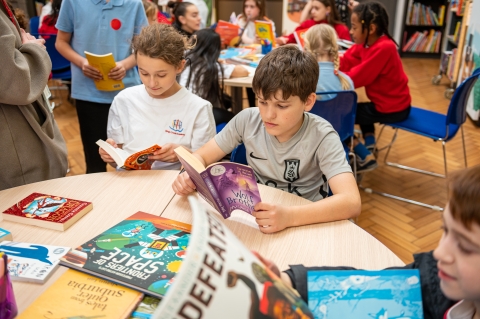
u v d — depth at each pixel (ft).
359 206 3.69
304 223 3.48
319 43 7.63
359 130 11.29
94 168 8.04
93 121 7.61
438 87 15.93
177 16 10.26
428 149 10.89
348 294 2.30
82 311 2.46
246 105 14.21
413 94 15.11
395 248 6.98
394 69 8.32
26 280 2.72
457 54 14.32
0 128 4.61
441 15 19.56
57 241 3.21
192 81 7.70
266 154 4.56
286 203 3.84
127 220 3.46
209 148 4.80
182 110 5.45
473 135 11.76
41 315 2.43
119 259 2.91
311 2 12.61
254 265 1.82
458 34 15.34
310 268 2.63
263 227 3.38
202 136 5.45
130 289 2.65
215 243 1.75
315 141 4.32
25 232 3.32
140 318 2.45
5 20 4.35
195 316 1.57
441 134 7.89
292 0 17.57
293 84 3.87
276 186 4.66
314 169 4.48
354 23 8.87
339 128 6.97
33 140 4.90
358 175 9.07
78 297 2.57
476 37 12.45
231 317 1.64
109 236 3.20
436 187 9.02
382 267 2.97
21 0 16.20
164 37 4.93
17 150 4.77
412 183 9.20
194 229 1.75
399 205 8.32
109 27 7.04
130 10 7.08
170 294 1.55
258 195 3.43
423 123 8.40
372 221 7.78
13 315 2.42
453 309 2.12
